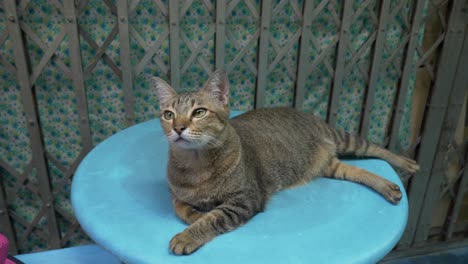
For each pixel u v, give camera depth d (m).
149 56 1.84
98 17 1.77
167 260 1.00
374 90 2.18
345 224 1.18
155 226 1.14
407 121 2.38
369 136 2.39
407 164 1.68
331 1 1.94
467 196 2.82
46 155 1.97
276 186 1.42
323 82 2.19
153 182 1.39
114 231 1.10
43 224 2.18
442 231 2.83
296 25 2.01
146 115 2.03
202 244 1.06
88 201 1.25
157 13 1.82
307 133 1.63
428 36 2.20
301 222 1.19
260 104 2.08
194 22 1.88
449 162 2.59
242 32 1.96
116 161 1.53
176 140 1.14
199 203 1.23
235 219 1.15
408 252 2.73
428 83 2.32
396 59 2.16
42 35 1.75
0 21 1.67
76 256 1.69
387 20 2.01
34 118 1.84
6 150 1.96
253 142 1.41
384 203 1.32
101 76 1.88
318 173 1.57
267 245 1.06
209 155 1.18
